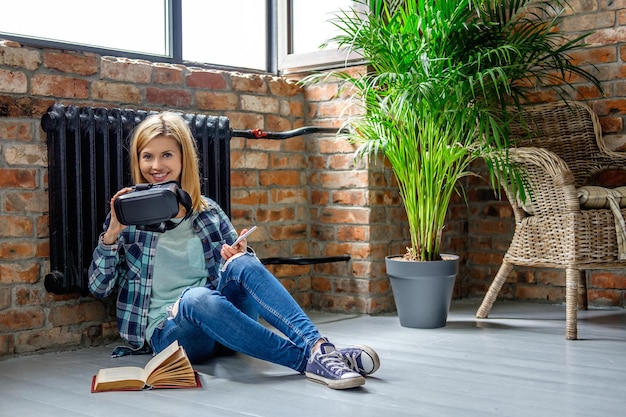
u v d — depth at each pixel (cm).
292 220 343
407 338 274
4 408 185
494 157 275
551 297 359
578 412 178
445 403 187
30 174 253
